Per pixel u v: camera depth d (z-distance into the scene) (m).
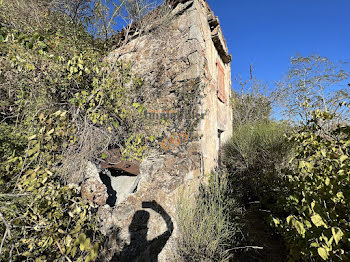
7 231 1.24
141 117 3.40
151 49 3.92
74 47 3.45
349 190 1.39
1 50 2.52
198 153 3.07
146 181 2.31
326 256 1.14
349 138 1.64
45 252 1.75
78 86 2.97
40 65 2.82
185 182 2.58
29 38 2.11
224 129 5.34
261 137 3.85
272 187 3.13
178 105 3.34
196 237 2.01
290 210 2.29
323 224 1.28
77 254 1.78
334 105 2.74
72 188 2.04
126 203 2.17
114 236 1.87
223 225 2.25
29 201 1.70
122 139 3.14
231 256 2.07
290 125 3.97
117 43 4.64
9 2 3.30
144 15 4.10
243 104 8.70
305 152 1.91
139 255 1.70
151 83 3.73
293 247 1.79
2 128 2.12
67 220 1.89
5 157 1.94
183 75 3.34
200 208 2.42
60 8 4.09
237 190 3.43
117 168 2.80
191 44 3.30
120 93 3.11
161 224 1.97
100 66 3.31
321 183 1.59
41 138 1.95
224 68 5.93
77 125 2.51
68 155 2.36
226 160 4.43
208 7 4.21
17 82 2.62
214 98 4.26
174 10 3.70
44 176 1.83
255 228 2.90
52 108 2.72
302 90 4.75
